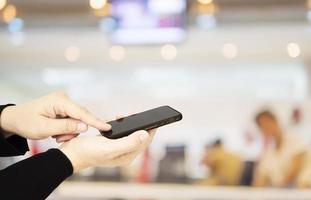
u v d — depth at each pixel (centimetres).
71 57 576
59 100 68
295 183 218
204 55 557
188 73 631
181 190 226
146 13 403
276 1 421
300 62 570
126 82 683
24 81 691
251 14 469
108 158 63
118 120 71
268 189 220
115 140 63
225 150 227
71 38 547
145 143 65
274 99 231
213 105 230
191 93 675
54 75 665
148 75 648
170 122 71
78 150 62
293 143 221
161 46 534
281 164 220
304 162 218
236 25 505
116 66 605
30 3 423
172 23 412
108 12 380
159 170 229
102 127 66
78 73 651
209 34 531
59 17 453
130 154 66
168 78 657
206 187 225
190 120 231
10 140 71
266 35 527
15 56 580
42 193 57
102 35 538
